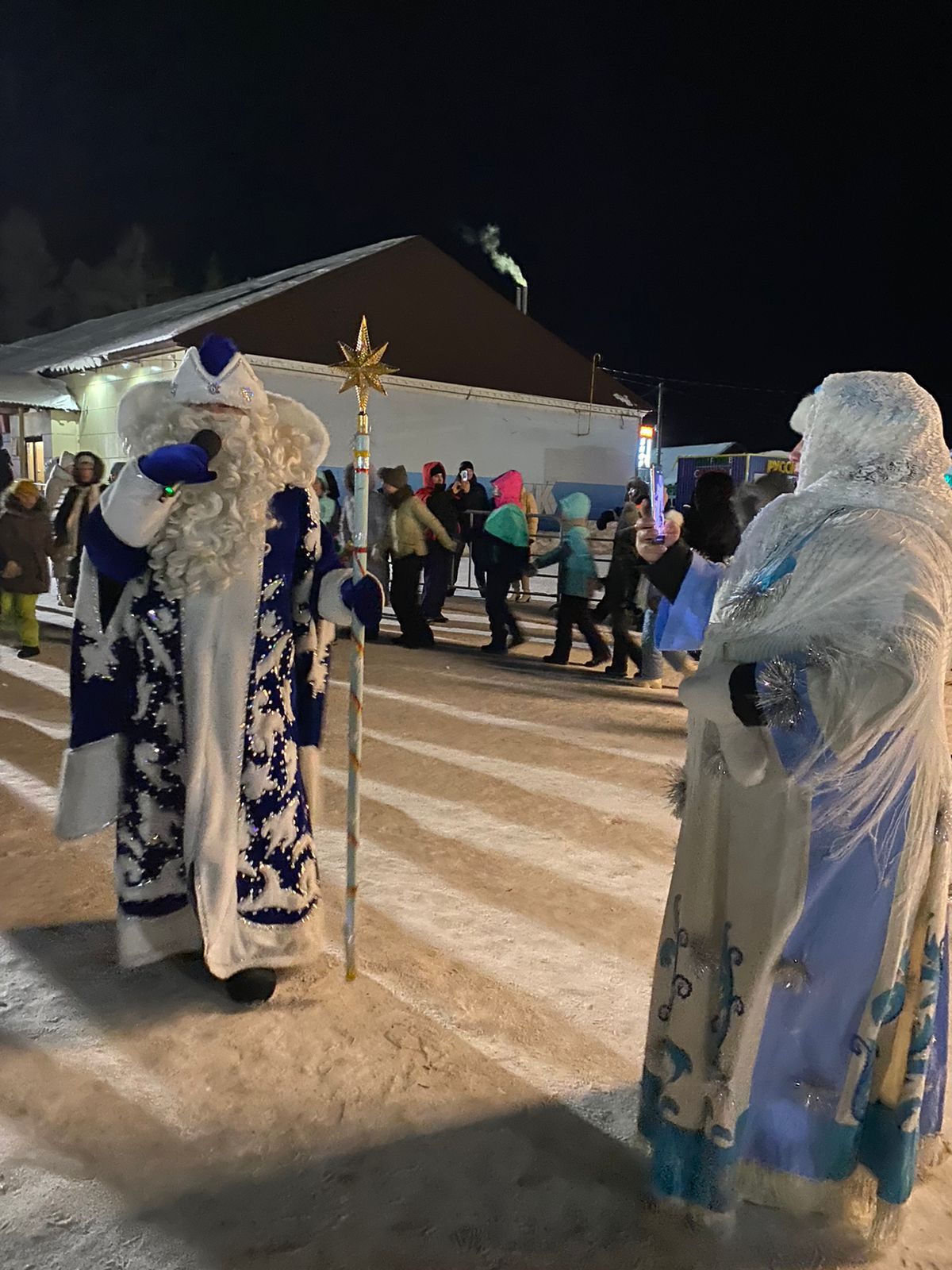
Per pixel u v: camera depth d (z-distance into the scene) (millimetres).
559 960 3383
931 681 1875
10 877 3896
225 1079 2637
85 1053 2721
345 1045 2816
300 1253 2066
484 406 17984
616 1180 2322
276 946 3049
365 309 16688
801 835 1903
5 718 6375
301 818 3105
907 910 1966
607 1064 2785
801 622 1869
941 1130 2324
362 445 2936
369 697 7570
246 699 2924
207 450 2707
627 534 8516
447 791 5203
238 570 2855
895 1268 2084
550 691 8125
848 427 1965
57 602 12578
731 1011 2018
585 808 5020
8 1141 2354
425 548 10133
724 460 18688
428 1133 2459
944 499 1931
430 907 3752
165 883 3039
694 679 1919
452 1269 2045
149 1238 2082
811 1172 2113
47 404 17750
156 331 16234
